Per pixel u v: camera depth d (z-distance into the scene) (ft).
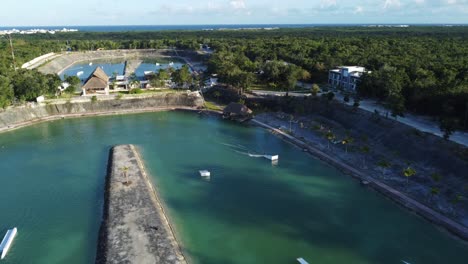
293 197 264.93
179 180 289.12
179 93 538.06
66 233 217.77
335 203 255.70
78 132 411.95
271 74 565.94
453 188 252.62
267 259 197.16
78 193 265.75
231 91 549.13
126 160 318.24
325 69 594.65
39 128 427.33
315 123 414.21
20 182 282.56
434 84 388.57
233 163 325.62
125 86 587.68
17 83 463.83
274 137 396.98
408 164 293.43
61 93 525.34
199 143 377.91
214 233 219.41
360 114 392.68
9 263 191.52
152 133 410.52
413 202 248.52
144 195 256.32
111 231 212.84
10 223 227.20
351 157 325.21
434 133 320.70
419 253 201.98
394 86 409.28
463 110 347.15
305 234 219.82
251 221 232.94
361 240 214.28
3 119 426.92
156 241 205.77
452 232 216.33
